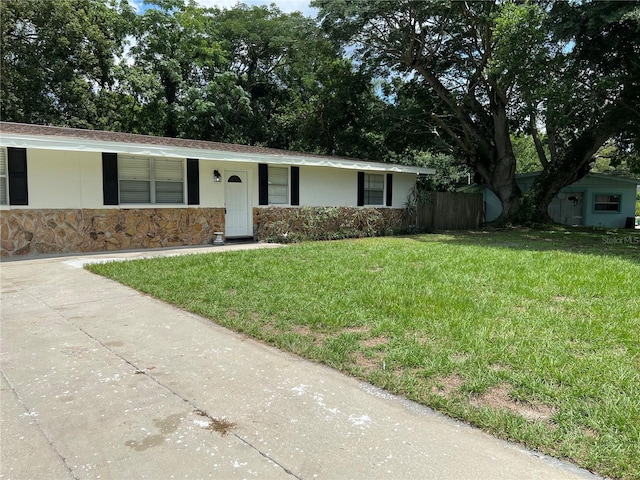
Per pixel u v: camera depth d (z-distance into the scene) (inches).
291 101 1083.3
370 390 117.0
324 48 751.7
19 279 259.9
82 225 372.5
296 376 126.0
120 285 242.7
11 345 150.6
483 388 114.3
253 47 1069.1
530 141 1432.1
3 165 335.3
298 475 81.4
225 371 129.5
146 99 868.6
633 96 529.0
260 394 114.8
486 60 643.5
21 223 343.9
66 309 195.6
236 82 1007.6
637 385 113.6
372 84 903.7
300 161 493.7
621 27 468.1
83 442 92.7
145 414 104.4
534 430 94.6
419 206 673.0
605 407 102.6
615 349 139.7
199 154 403.5
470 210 750.5
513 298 202.1
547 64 508.4
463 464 84.4
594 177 840.3
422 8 599.5
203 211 446.0
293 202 523.2
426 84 774.5
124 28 874.1
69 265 306.0
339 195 579.8
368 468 83.3
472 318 171.0
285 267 284.8
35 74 759.7
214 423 100.3
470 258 328.5
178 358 139.6
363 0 606.5
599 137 638.5
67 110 817.5
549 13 504.7
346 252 367.2
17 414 104.6
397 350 140.0
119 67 834.8
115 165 387.9
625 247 425.1
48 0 750.5
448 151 837.8
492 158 740.7
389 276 254.1
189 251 385.7
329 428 98.0
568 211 867.4
